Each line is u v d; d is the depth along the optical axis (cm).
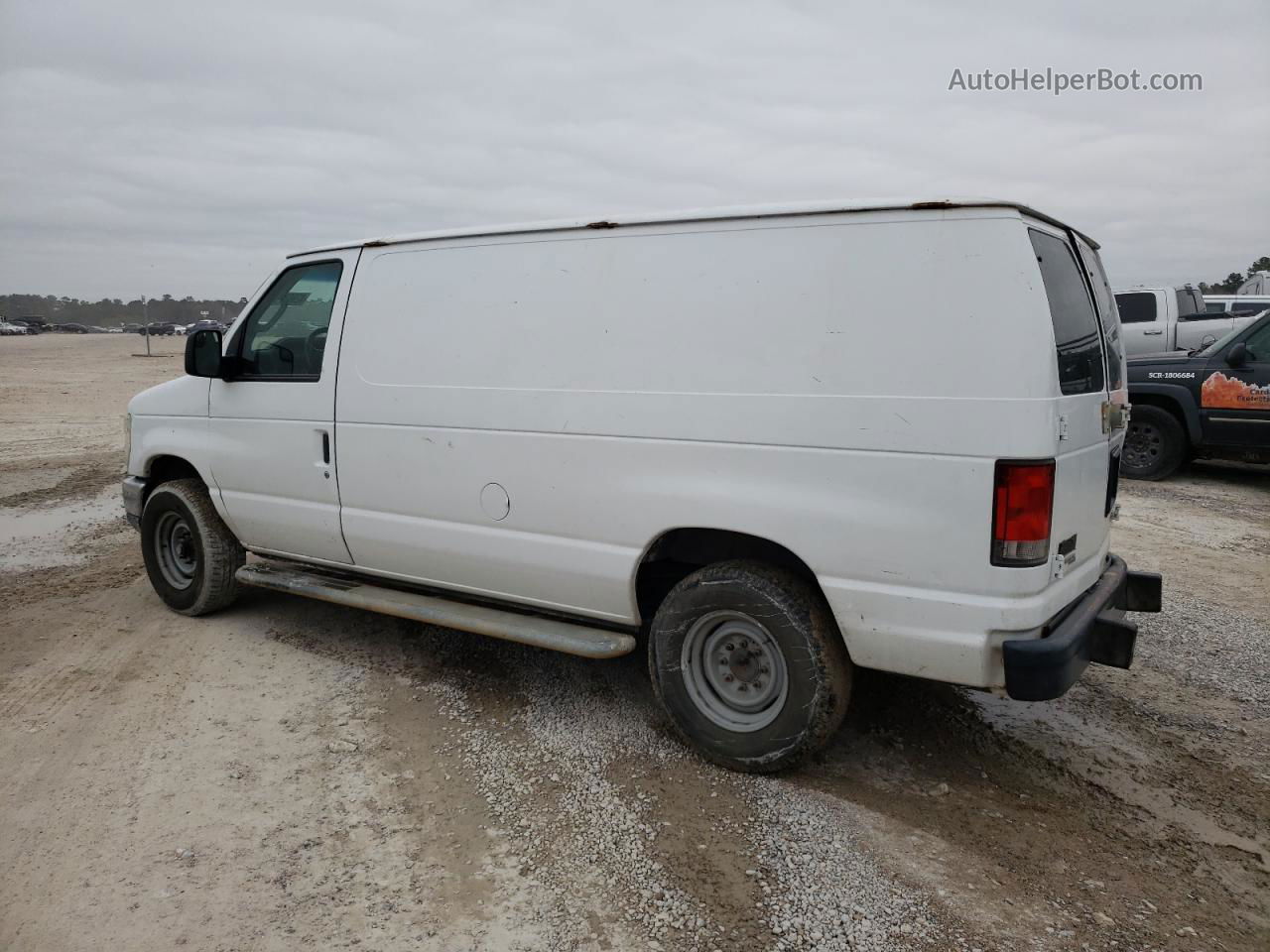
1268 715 417
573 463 379
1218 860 306
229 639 516
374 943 265
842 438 318
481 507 411
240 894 287
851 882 289
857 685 438
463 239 416
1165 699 433
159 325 7838
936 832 319
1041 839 316
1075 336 338
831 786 349
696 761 370
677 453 352
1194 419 923
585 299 376
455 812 333
